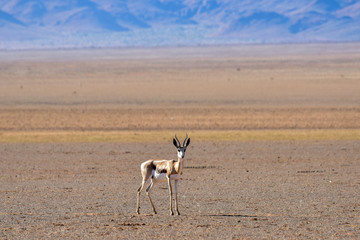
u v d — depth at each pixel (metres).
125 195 75.69
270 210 63.53
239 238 49.06
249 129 172.62
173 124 185.88
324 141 139.88
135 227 53.84
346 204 67.38
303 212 62.09
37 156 118.44
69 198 73.12
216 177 92.12
